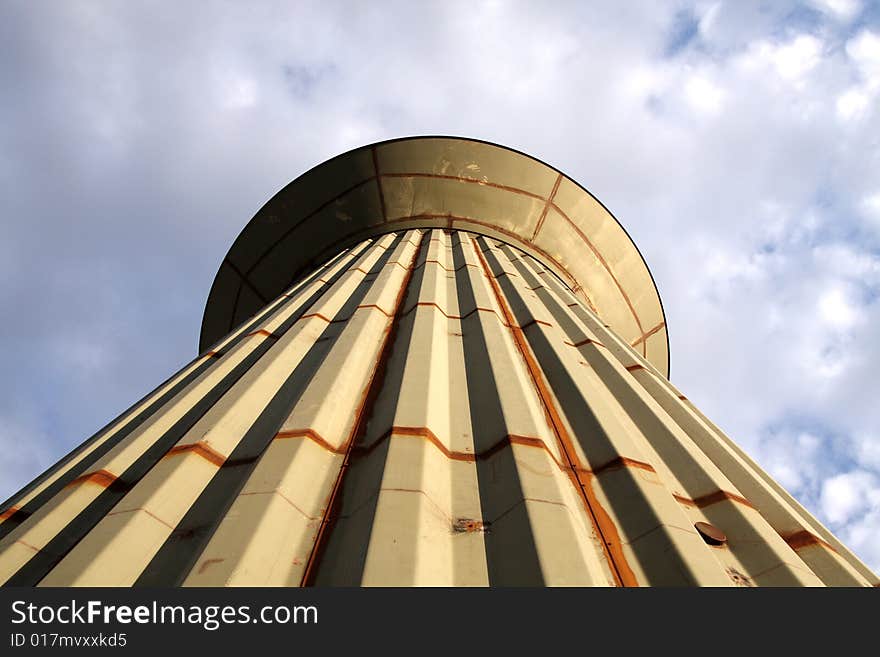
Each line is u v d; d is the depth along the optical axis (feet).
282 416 19.81
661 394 28.48
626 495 16.57
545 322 31.53
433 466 16.21
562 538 13.37
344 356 22.53
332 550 13.53
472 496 15.66
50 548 14.69
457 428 19.27
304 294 34.68
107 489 17.02
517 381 21.80
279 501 14.26
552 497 14.83
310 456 16.39
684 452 21.29
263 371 22.61
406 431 17.31
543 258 53.98
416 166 52.60
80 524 15.65
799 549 17.71
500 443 17.56
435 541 13.48
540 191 53.62
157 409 23.56
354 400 20.42
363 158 52.42
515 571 12.82
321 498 15.31
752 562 15.80
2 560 13.96
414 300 31.01
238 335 30.83
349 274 37.29
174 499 15.40
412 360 22.59
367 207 53.83
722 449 23.89
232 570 12.04
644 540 14.89
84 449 21.43
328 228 55.06
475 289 34.04
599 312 56.70
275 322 30.19
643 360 34.71
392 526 13.28
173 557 13.64
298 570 12.94
